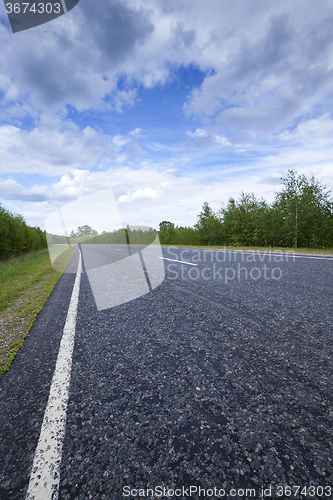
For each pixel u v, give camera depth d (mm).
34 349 2594
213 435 1284
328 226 14180
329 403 1456
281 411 1416
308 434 1258
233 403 1506
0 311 4539
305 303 3193
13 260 19203
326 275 4742
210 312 3096
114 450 1238
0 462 1244
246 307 3184
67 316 3529
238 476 1069
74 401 1648
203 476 1077
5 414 1604
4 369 2242
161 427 1361
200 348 2209
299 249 10477
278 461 1125
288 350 2062
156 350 2244
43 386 1875
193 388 1671
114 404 1581
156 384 1748
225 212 21672
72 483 1091
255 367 1857
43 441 1343
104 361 2137
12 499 1039
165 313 3193
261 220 18578
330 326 2459
